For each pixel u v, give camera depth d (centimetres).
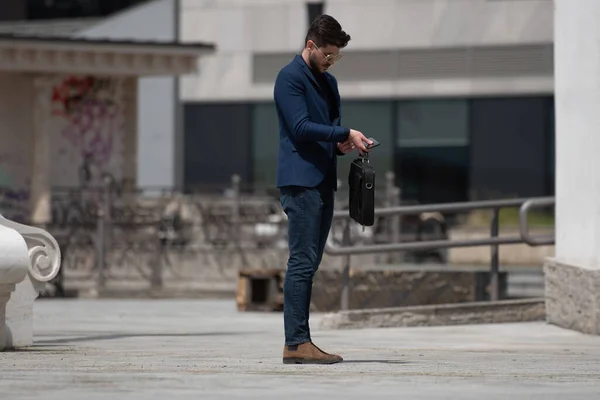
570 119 2356
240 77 8506
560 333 2316
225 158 8519
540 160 8025
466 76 8138
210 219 4978
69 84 5612
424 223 5481
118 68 5575
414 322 2559
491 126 8112
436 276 3200
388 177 4669
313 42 1587
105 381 1358
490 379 1421
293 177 1581
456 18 8150
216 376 1420
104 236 4712
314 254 1602
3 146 5466
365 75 8312
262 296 3453
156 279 4759
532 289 4938
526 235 2717
